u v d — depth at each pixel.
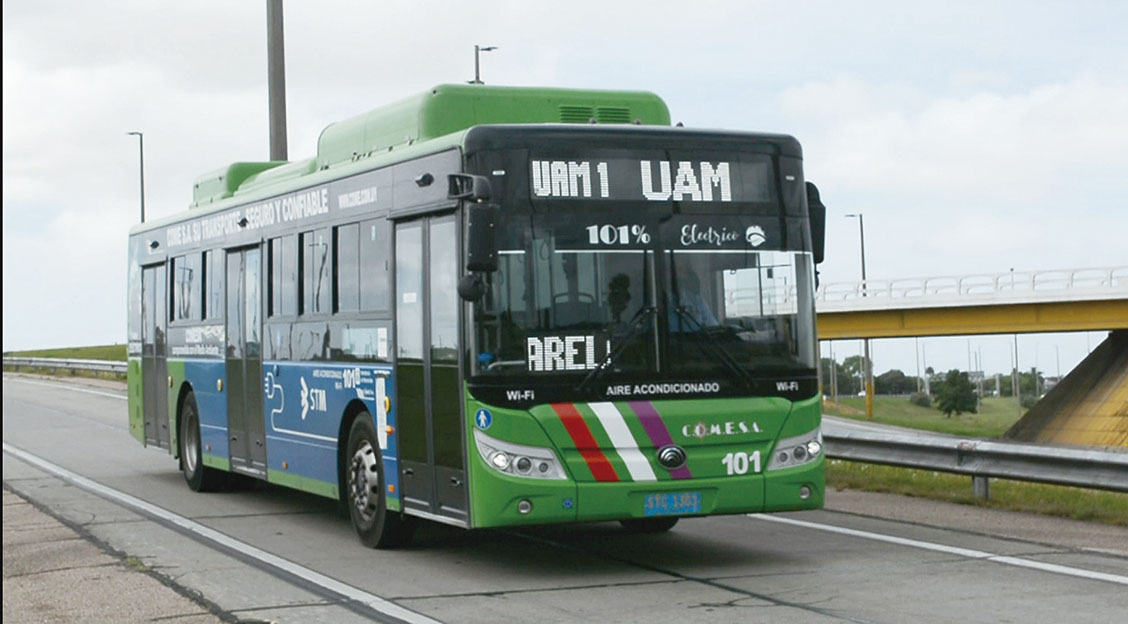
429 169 11.29
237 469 15.98
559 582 10.59
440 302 11.03
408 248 11.64
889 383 139.00
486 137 10.60
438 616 9.27
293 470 14.25
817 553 11.69
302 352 13.99
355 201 12.75
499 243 10.49
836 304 70.94
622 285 10.66
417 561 11.77
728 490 10.68
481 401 10.40
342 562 11.74
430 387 11.17
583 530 13.52
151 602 9.86
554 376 10.45
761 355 10.94
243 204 15.78
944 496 15.12
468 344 10.48
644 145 10.88
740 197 11.08
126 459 22.64
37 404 37.97
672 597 9.83
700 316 10.80
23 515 15.13
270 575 11.07
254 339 15.37
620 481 10.45
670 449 10.55
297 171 14.99
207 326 16.97
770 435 10.86
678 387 10.68
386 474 12.08
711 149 11.05
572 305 10.55
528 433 10.35
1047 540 12.14
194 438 17.62
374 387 12.27
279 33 24.03
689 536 12.96
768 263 11.09
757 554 11.74
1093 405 61.38
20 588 10.50
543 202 10.61
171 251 18.55
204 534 13.59
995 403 131.50
